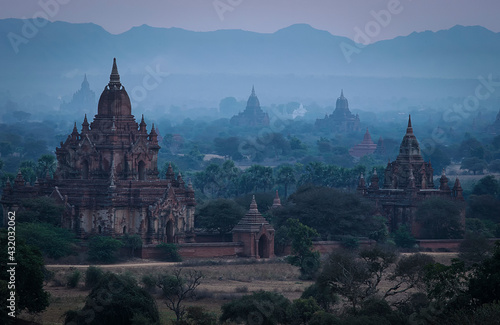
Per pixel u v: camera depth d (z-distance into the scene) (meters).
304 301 129.50
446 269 125.00
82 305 141.12
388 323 118.94
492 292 116.94
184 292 150.25
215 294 154.75
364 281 139.50
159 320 123.88
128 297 119.50
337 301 141.88
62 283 164.25
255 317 125.94
